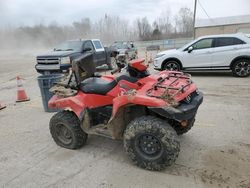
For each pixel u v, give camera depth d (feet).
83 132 13.16
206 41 31.94
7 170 11.79
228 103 19.99
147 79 11.96
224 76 31.76
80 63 13.11
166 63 34.27
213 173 10.54
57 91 13.80
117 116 11.14
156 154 10.62
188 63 32.89
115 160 12.03
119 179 10.50
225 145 12.89
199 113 17.95
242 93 22.90
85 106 12.58
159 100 9.89
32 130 16.58
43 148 13.83
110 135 11.82
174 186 9.82
